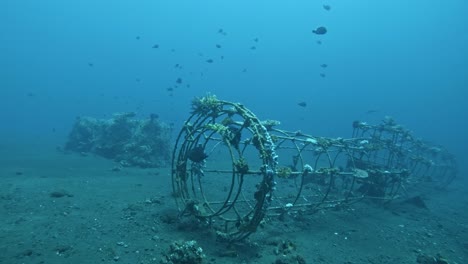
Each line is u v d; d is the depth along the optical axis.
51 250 7.43
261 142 8.23
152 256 7.54
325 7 19.30
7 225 8.62
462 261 9.62
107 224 9.20
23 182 12.88
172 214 10.21
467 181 24.89
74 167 17.08
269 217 11.11
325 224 11.39
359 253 9.27
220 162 21.94
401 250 9.86
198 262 7.07
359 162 15.93
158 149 20.19
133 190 12.99
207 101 9.80
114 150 20.84
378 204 14.67
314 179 16.88
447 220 13.81
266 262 7.88
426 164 19.66
